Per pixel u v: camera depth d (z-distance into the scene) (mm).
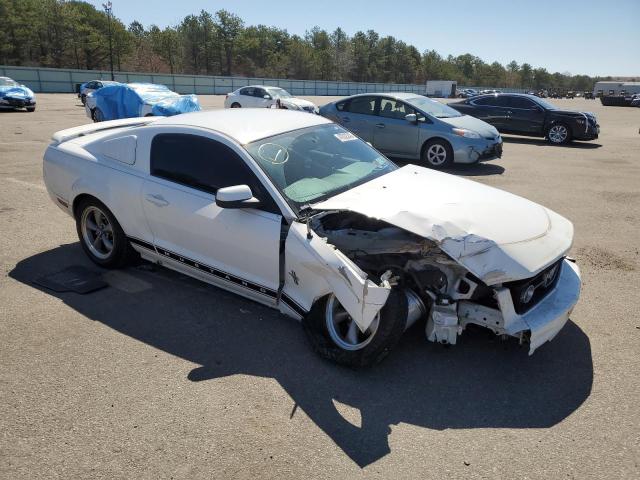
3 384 2998
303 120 4391
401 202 3320
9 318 3758
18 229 5750
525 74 168000
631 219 6789
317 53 116875
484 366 3291
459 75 151375
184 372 3156
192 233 3836
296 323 3791
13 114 20422
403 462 2455
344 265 2984
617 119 27547
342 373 3188
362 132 11219
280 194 3459
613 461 2467
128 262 4594
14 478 2324
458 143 10164
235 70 105438
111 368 3178
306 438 2611
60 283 4332
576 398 2975
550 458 2488
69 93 48000
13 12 74750
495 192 3838
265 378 3117
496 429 2703
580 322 3900
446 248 2906
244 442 2574
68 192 4660
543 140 16547
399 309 3023
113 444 2545
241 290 3779
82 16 83125
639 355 3438
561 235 3354
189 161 3914
